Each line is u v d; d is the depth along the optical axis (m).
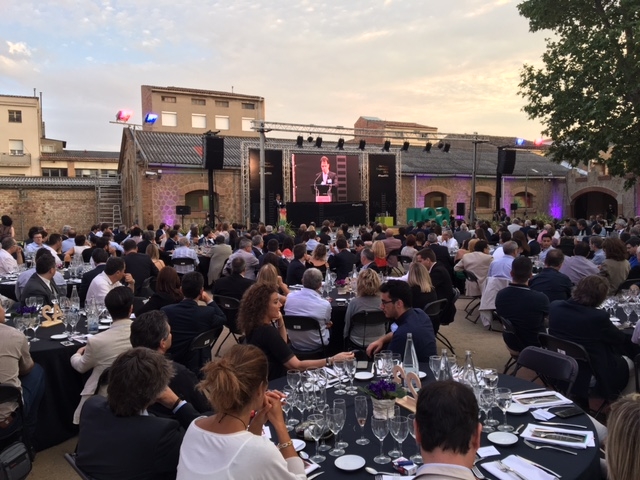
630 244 8.01
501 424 2.43
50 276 5.57
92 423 2.11
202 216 19.50
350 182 21.06
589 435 2.29
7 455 2.92
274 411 2.03
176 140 20.94
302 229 12.74
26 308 4.47
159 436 2.04
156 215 18.83
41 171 34.53
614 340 3.69
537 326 4.41
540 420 2.49
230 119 34.69
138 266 7.08
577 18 13.55
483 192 24.97
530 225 15.29
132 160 19.92
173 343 4.11
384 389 2.47
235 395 1.78
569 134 13.81
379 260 7.25
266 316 3.45
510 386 2.98
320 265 7.35
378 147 22.16
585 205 28.09
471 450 1.50
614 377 3.69
